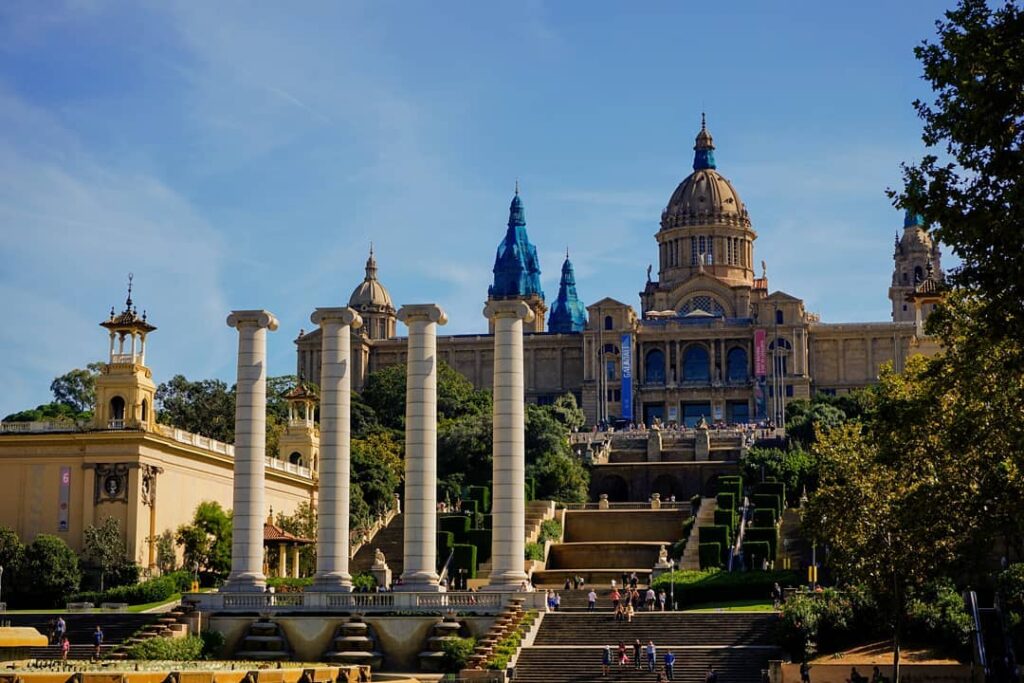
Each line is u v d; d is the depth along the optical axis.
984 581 82.50
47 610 104.44
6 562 107.12
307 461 155.00
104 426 117.81
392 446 174.75
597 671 79.12
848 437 81.94
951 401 67.25
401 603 88.94
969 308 60.88
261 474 95.50
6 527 109.44
